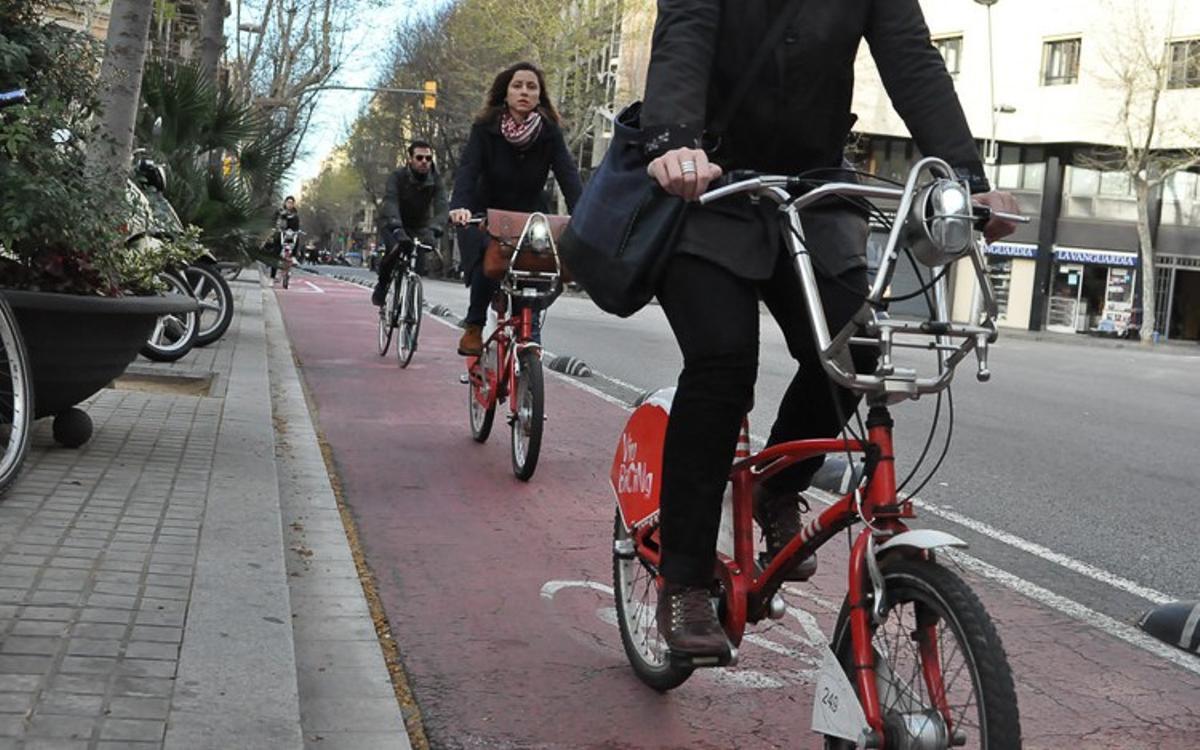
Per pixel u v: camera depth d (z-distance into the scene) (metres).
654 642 3.75
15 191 5.49
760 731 3.54
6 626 3.50
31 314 5.49
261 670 3.36
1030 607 4.96
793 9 3.07
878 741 2.54
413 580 4.86
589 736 3.45
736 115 3.16
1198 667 4.30
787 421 3.35
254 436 6.79
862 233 3.09
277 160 14.09
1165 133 42.31
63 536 4.46
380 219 12.01
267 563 4.36
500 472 7.07
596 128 49.16
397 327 12.66
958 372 17.05
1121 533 6.46
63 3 6.40
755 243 3.03
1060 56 45.62
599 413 9.67
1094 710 3.83
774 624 4.53
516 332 7.01
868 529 2.67
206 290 11.52
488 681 3.83
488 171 7.54
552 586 4.89
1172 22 41.25
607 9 48.44
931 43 3.12
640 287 3.14
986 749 2.31
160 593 3.91
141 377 8.98
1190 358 32.16
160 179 10.46
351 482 6.59
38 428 6.42
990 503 7.11
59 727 2.88
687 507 3.16
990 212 2.78
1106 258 46.06
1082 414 12.29
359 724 3.35
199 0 20.86
